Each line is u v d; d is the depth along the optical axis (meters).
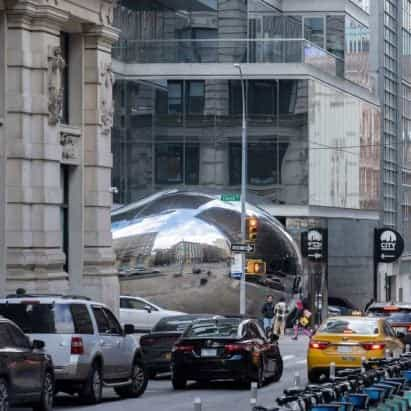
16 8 78.25
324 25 165.88
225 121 148.50
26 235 78.75
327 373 65.75
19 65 78.81
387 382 43.66
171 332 72.12
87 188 88.12
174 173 148.50
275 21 154.25
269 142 149.38
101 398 55.75
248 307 128.50
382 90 196.62
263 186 149.75
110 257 89.31
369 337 65.44
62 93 84.38
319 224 158.25
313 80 150.62
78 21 85.44
